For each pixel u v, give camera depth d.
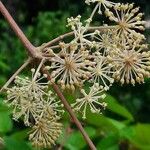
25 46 0.40
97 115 0.51
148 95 1.82
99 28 0.43
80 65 0.40
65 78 0.40
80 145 0.54
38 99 0.42
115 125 0.54
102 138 0.56
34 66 0.41
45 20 1.67
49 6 2.04
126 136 0.54
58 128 0.42
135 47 0.42
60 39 0.41
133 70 0.42
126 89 1.79
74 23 0.41
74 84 0.41
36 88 0.41
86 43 0.41
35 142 0.42
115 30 0.43
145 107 1.82
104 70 0.41
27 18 2.00
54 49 0.43
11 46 1.72
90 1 0.43
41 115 0.42
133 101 1.81
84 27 0.41
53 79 0.40
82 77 0.41
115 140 0.54
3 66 1.02
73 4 1.97
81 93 0.42
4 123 0.51
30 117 0.43
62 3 1.99
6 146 0.44
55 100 0.43
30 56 0.40
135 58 0.42
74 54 0.40
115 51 0.42
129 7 0.43
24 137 0.50
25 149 0.45
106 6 0.43
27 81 0.41
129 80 0.42
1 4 0.41
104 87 0.42
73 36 0.42
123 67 0.42
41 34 1.63
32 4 2.01
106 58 0.41
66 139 0.53
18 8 1.98
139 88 1.81
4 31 1.77
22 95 0.41
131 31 0.43
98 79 0.41
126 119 0.55
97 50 0.41
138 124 0.54
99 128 0.56
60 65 0.40
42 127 0.42
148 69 0.42
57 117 0.42
